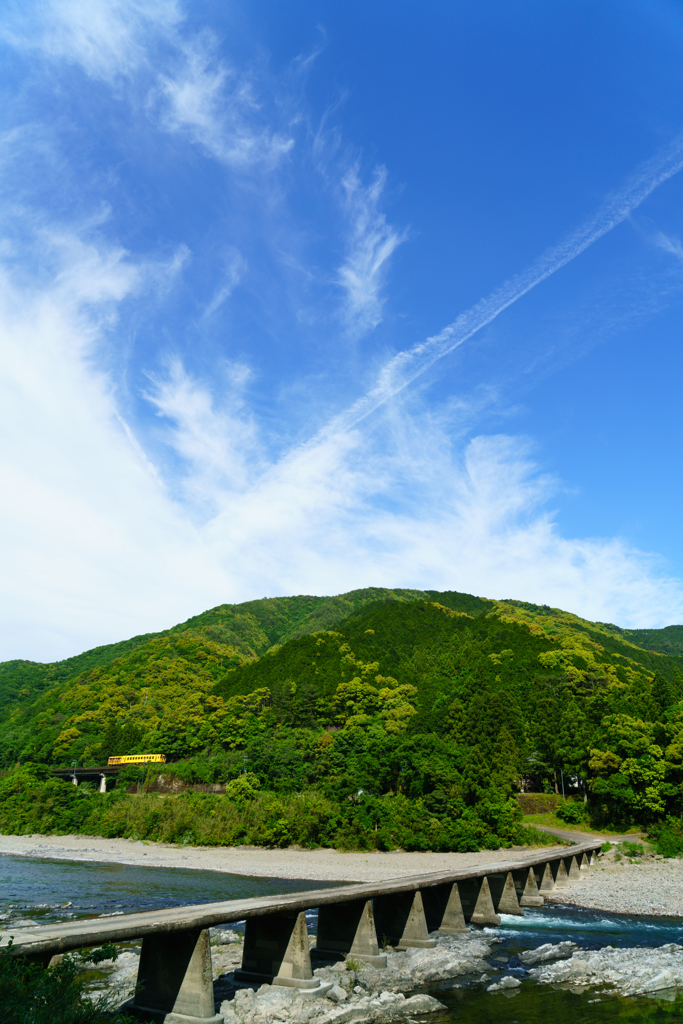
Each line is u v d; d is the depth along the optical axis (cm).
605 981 2241
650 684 10475
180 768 10794
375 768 8081
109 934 1530
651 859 5431
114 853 7262
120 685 18525
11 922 3177
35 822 9381
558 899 4066
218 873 5569
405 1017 1844
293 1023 1736
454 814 6838
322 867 5794
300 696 13750
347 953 2423
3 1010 1080
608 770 7606
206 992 1662
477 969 2423
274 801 7731
